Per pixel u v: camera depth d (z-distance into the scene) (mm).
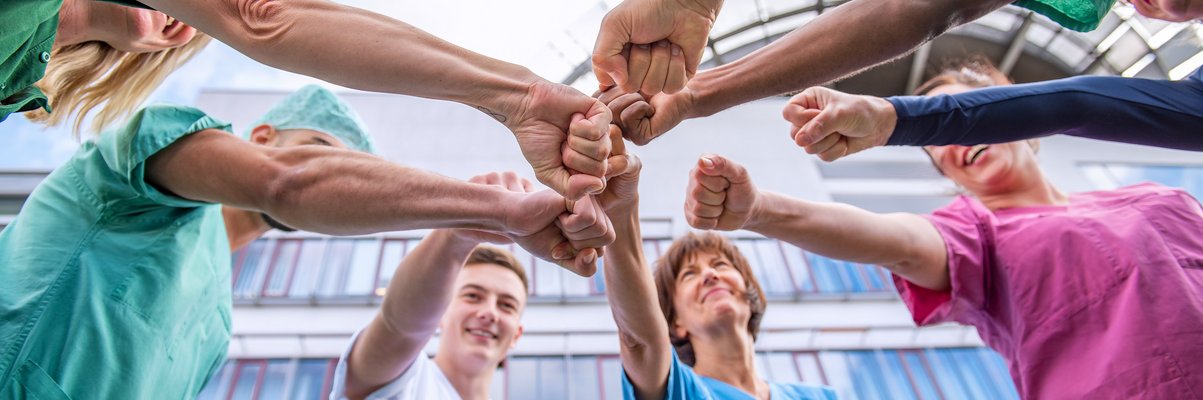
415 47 1027
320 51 1005
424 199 1191
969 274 1713
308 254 7438
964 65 2293
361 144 2055
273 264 7316
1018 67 9023
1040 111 1444
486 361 2006
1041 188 1938
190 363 1383
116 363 1186
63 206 1261
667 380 1616
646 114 1288
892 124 1444
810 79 1304
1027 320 1634
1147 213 1663
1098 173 9391
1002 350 1773
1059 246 1646
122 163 1229
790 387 2072
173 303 1293
